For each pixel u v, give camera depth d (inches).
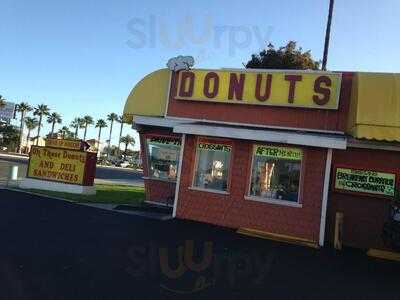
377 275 424.8
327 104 594.2
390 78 546.3
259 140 576.4
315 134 583.5
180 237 499.5
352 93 583.8
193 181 632.4
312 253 501.7
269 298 319.3
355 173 584.7
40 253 373.7
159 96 701.3
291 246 530.0
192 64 670.5
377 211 574.9
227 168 620.4
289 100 610.9
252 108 634.8
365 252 543.8
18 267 330.0
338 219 555.2
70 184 816.9
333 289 358.9
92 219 552.1
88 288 300.5
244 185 606.9
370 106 529.3
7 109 3221.0
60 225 497.4
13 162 1852.9
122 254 395.2
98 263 360.5
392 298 350.6
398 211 514.0
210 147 630.5
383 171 574.6
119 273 340.5
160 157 752.3
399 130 517.0
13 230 451.2
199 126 605.6
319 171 574.6
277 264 426.3
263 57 1277.1
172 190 741.9
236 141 615.8
